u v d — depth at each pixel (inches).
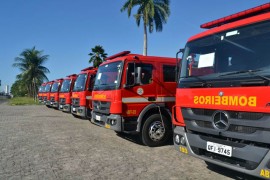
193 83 222.7
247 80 185.3
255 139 176.1
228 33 213.9
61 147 344.5
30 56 1998.0
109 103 358.0
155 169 258.2
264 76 176.1
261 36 190.4
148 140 350.0
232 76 195.8
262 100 172.9
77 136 421.7
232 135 188.9
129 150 331.3
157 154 312.8
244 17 216.5
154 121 356.2
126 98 346.6
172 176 239.5
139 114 351.9
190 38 247.3
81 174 242.8
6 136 418.6
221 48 214.7
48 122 594.9
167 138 362.3
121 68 349.7
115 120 344.5
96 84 408.5
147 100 358.0
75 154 310.5
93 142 376.5
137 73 343.9
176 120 239.6
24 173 244.5
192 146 220.2
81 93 563.8
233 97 189.9
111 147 346.3
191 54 237.9
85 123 578.9
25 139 394.9
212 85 207.2
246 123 181.0
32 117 704.4
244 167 183.5
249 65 189.8
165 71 376.8
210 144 203.8
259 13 207.2
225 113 194.7
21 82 2257.6
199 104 214.5
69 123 578.6
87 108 560.1
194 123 219.5
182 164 274.2
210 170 255.4
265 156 170.7
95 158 294.4
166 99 371.2
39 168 258.7
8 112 870.4
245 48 197.5
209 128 205.9
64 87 746.2
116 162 279.9
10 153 313.0
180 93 235.6
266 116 170.9
